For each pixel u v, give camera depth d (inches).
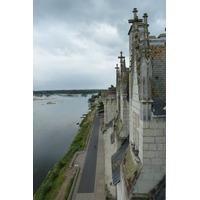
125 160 567.8
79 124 5049.2
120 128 845.2
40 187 1882.4
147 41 411.8
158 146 412.8
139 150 456.1
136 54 471.8
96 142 2706.7
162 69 487.2
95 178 1684.3
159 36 639.1
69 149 2871.6
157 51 514.3
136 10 517.7
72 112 7445.9
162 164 414.9
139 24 663.8
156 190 415.8
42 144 3341.5
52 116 6486.2
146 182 420.8
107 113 1644.9
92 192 1473.9
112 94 1631.4
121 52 936.3
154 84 466.9
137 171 432.5
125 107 800.3
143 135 413.7
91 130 3329.2
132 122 564.1
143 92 409.7
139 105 450.6
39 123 5260.8
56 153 2888.8
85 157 2180.1
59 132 4224.9
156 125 408.8
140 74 414.0
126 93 799.7
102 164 1978.3
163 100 443.8
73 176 1723.7
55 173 2000.5
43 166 2434.8
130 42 772.0
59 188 1593.3
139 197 422.9
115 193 1234.0
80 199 1391.5
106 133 1321.4
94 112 5260.8
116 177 627.2
